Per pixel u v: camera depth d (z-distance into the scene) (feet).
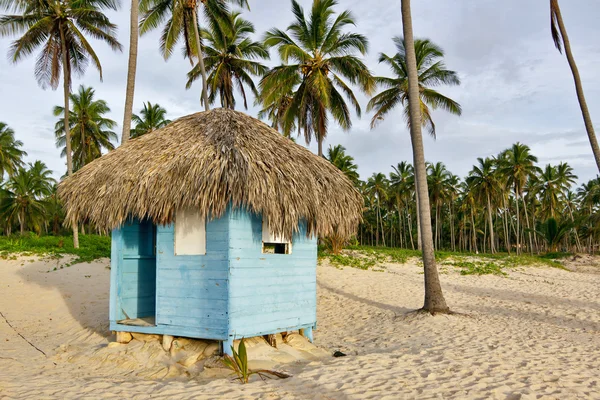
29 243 74.33
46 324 35.06
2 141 130.72
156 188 23.45
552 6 40.37
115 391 18.71
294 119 75.72
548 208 176.14
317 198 25.17
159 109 116.16
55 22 72.59
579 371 21.42
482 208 194.39
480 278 62.44
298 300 26.91
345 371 21.40
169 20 58.80
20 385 19.47
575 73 39.50
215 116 27.73
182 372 22.21
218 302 23.22
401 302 45.01
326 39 69.72
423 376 20.47
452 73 87.10
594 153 38.09
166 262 24.77
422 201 40.04
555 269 78.79
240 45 80.28
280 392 18.29
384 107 90.68
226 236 23.24
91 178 26.76
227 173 22.33
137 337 26.61
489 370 21.49
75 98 110.42
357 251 75.77
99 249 71.92
